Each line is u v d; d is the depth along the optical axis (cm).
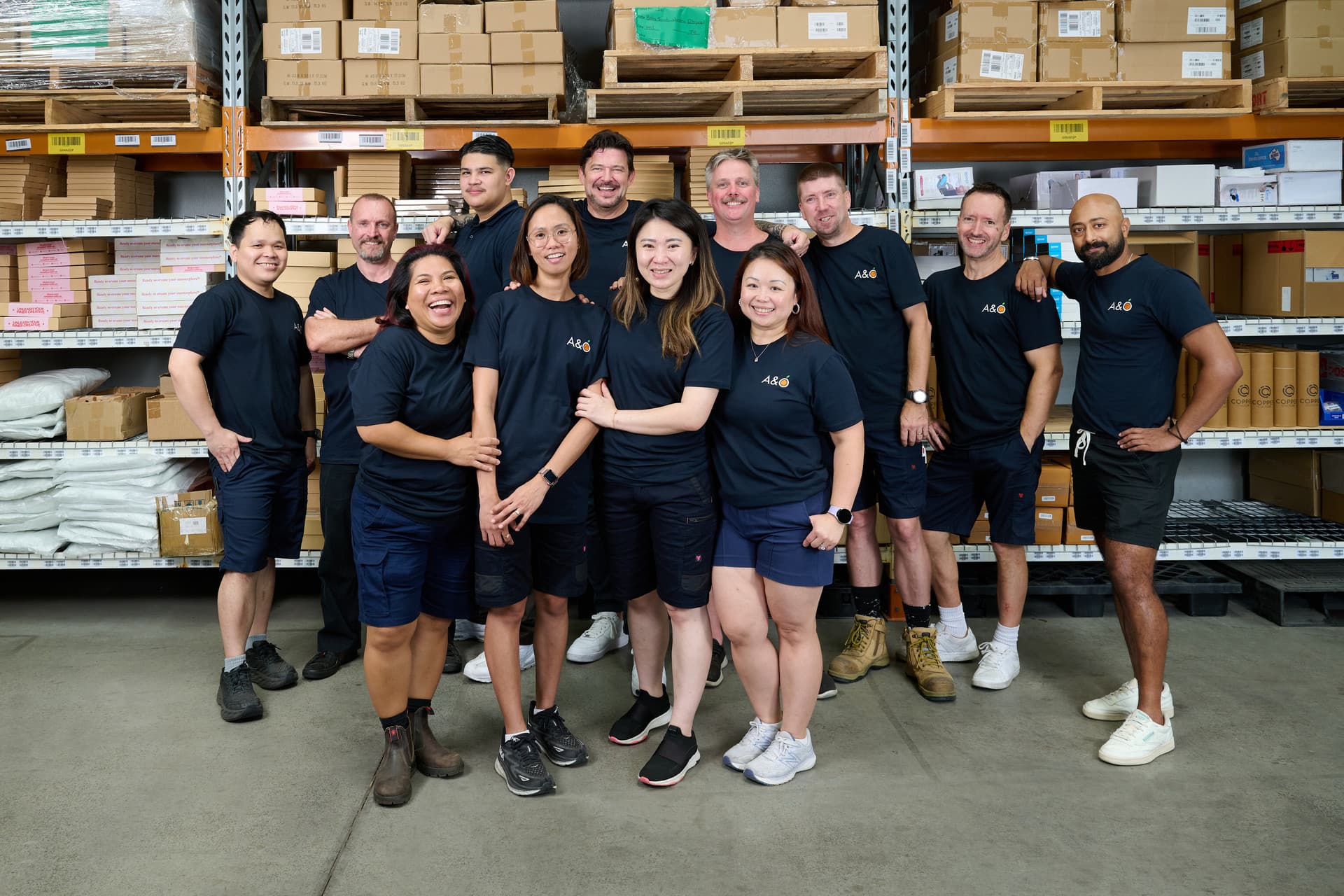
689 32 389
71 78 402
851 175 449
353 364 345
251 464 327
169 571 498
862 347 344
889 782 278
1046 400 339
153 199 464
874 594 365
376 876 231
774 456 261
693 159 414
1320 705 330
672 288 261
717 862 236
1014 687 351
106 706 333
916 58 474
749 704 336
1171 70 404
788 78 420
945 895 221
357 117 433
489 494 256
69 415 408
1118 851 239
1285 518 464
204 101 405
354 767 288
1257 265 431
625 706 337
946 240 467
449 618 279
